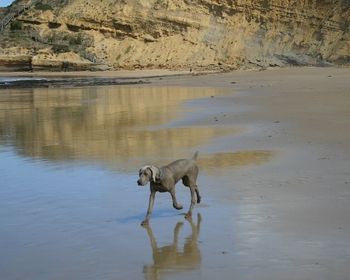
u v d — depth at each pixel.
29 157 14.15
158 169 8.12
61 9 96.31
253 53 88.44
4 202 9.62
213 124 19.05
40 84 52.09
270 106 23.97
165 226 7.91
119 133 17.91
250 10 91.12
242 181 10.47
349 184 9.78
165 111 24.38
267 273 5.87
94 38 92.06
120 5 93.31
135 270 6.18
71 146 15.69
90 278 5.99
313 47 87.50
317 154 12.73
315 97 27.45
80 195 9.97
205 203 9.05
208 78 53.81
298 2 89.25
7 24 99.88
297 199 8.96
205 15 92.12
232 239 7.13
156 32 91.50
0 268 6.39
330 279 5.64
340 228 7.33
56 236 7.57
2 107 29.38
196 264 6.28
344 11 87.81
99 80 58.16
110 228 7.91
